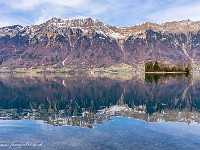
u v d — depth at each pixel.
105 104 32.16
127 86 65.31
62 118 22.47
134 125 19.41
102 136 15.99
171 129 18.14
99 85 69.81
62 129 18.00
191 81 88.88
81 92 49.44
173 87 60.91
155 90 53.28
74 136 15.99
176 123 20.33
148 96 42.09
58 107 29.61
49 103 33.34
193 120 21.59
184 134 16.72
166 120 21.58
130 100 36.62
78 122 20.61
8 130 17.78
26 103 33.44
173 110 27.30
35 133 16.86
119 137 15.78
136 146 13.95
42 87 62.47
